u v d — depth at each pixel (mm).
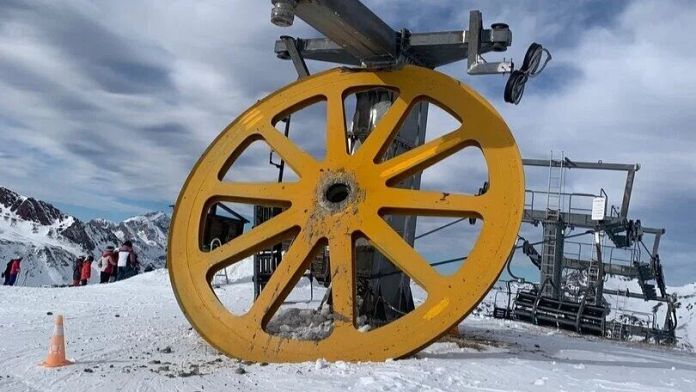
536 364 8828
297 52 13172
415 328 8844
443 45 11664
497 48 11656
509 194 9242
